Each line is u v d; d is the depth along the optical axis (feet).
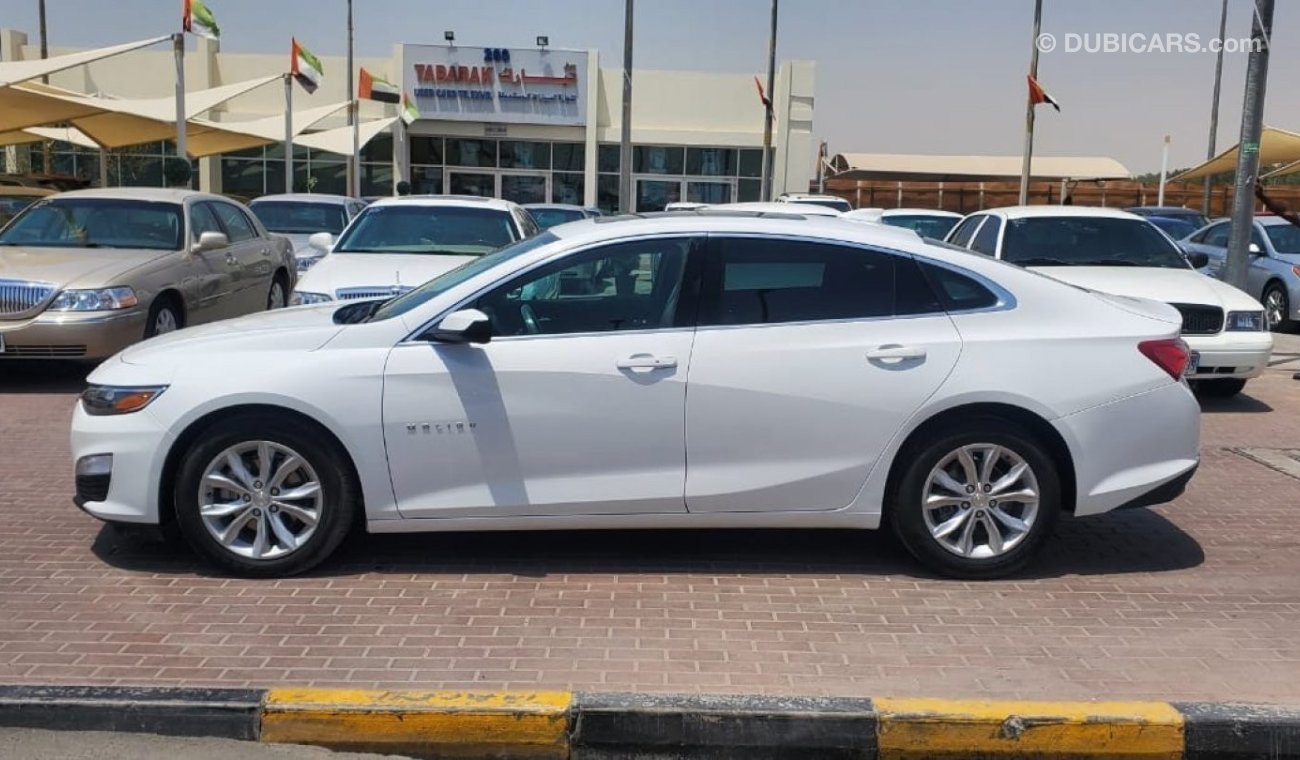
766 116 103.86
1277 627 15.37
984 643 14.67
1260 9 38.83
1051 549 18.53
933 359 16.28
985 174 156.56
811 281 16.72
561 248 16.66
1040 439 16.74
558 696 12.71
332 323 17.44
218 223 38.78
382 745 12.41
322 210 54.08
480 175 114.42
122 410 16.20
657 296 16.63
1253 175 39.99
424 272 30.78
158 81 110.73
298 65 84.84
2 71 57.98
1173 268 33.35
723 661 13.99
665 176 114.52
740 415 16.20
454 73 110.83
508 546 18.12
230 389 15.89
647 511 16.46
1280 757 12.47
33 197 55.16
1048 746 12.40
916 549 16.74
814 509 16.61
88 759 11.93
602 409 16.11
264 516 16.34
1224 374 30.50
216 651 14.02
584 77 111.14
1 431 26.08
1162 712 12.55
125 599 15.66
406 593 16.08
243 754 12.17
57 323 29.66
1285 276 50.11
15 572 16.63
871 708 12.51
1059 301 16.97
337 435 16.03
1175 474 16.90
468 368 16.05
